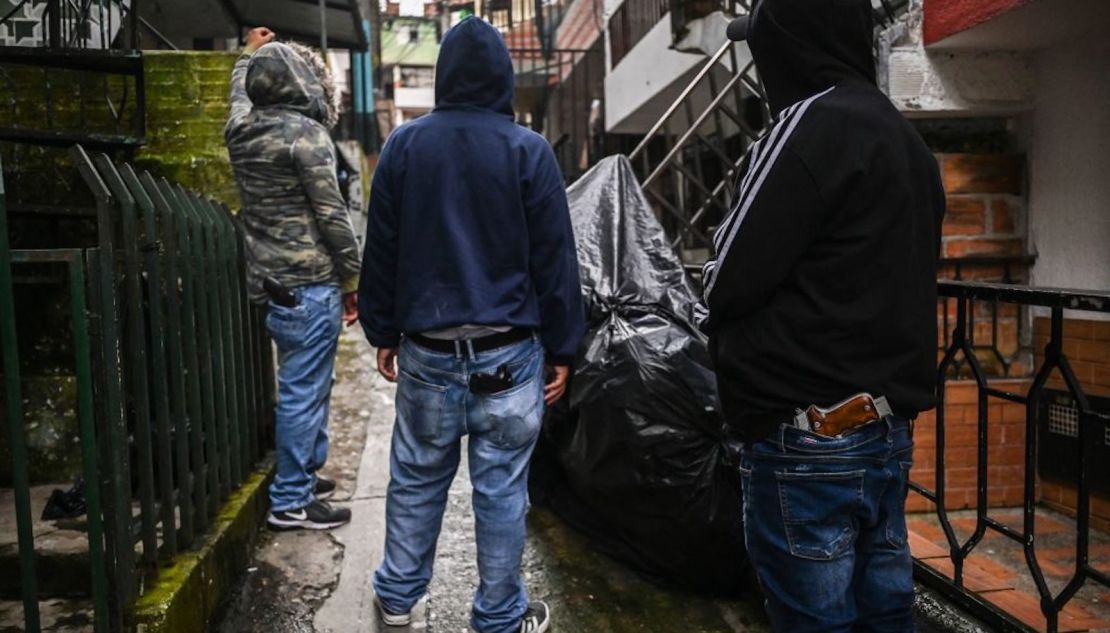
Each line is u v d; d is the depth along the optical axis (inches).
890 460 65.7
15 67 142.6
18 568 96.4
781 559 66.6
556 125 516.1
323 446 129.3
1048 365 83.8
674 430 101.2
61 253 75.0
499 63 87.9
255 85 118.1
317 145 117.2
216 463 109.7
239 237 129.2
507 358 86.3
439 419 88.4
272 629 98.5
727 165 168.7
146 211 91.0
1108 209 138.9
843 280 63.2
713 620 102.7
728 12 189.0
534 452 137.9
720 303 65.5
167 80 148.5
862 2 67.4
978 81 148.5
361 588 108.9
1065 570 128.6
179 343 98.0
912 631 71.4
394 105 761.6
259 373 138.9
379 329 92.3
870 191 62.5
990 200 156.4
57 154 137.0
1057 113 146.9
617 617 103.3
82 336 76.0
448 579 112.8
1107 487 141.6
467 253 84.0
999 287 87.8
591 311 114.0
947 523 100.4
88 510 77.1
